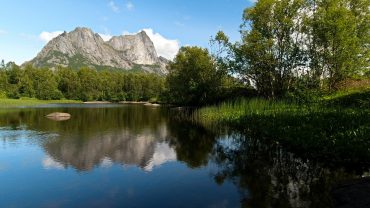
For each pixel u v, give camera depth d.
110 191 11.20
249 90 48.25
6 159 15.98
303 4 39.25
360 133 14.30
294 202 9.71
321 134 15.81
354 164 12.90
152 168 14.30
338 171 12.74
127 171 13.80
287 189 10.98
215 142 21.17
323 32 34.25
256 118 25.03
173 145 20.19
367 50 35.94
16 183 12.12
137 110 61.16
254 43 39.62
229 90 51.62
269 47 39.56
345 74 35.16
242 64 42.53
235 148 18.83
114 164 15.06
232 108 34.88
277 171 13.41
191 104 65.56
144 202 10.16
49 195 10.85
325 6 37.88
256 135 21.67
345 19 33.44
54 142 21.02
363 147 12.93
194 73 61.88
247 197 10.34
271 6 39.28
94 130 27.70
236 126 26.77
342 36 33.16
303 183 11.57
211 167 14.38
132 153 17.62
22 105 78.88
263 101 32.59
